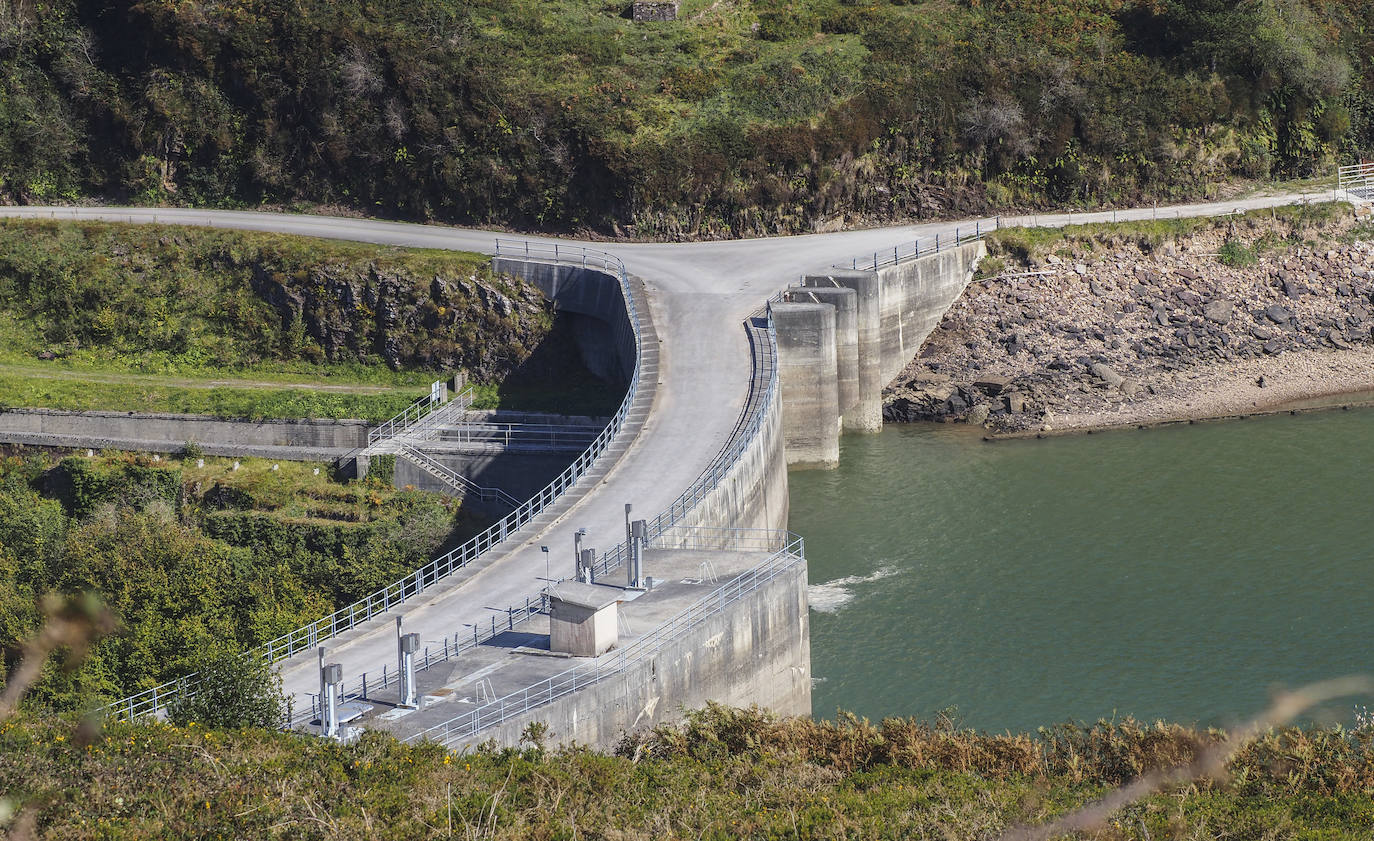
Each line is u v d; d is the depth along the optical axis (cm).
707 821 3756
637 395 7469
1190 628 5953
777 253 9506
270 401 8644
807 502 7612
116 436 8456
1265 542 6762
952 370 9050
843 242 9744
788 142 10075
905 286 9019
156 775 3659
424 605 5269
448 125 10369
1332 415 8475
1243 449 8000
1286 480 7525
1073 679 5584
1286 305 9488
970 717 5344
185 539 6794
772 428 7238
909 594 6412
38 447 8456
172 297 9512
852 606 6322
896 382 9038
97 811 3484
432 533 7375
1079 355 9050
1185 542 6806
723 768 4206
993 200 10406
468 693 4456
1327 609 6059
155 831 3422
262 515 7562
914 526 7194
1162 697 5394
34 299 9512
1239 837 3625
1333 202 10150
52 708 4622
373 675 4669
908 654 5872
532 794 3797
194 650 5466
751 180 10062
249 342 9375
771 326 7888
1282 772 4084
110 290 9462
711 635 4962
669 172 9975
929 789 4047
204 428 8400
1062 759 4341
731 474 6359
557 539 5834
